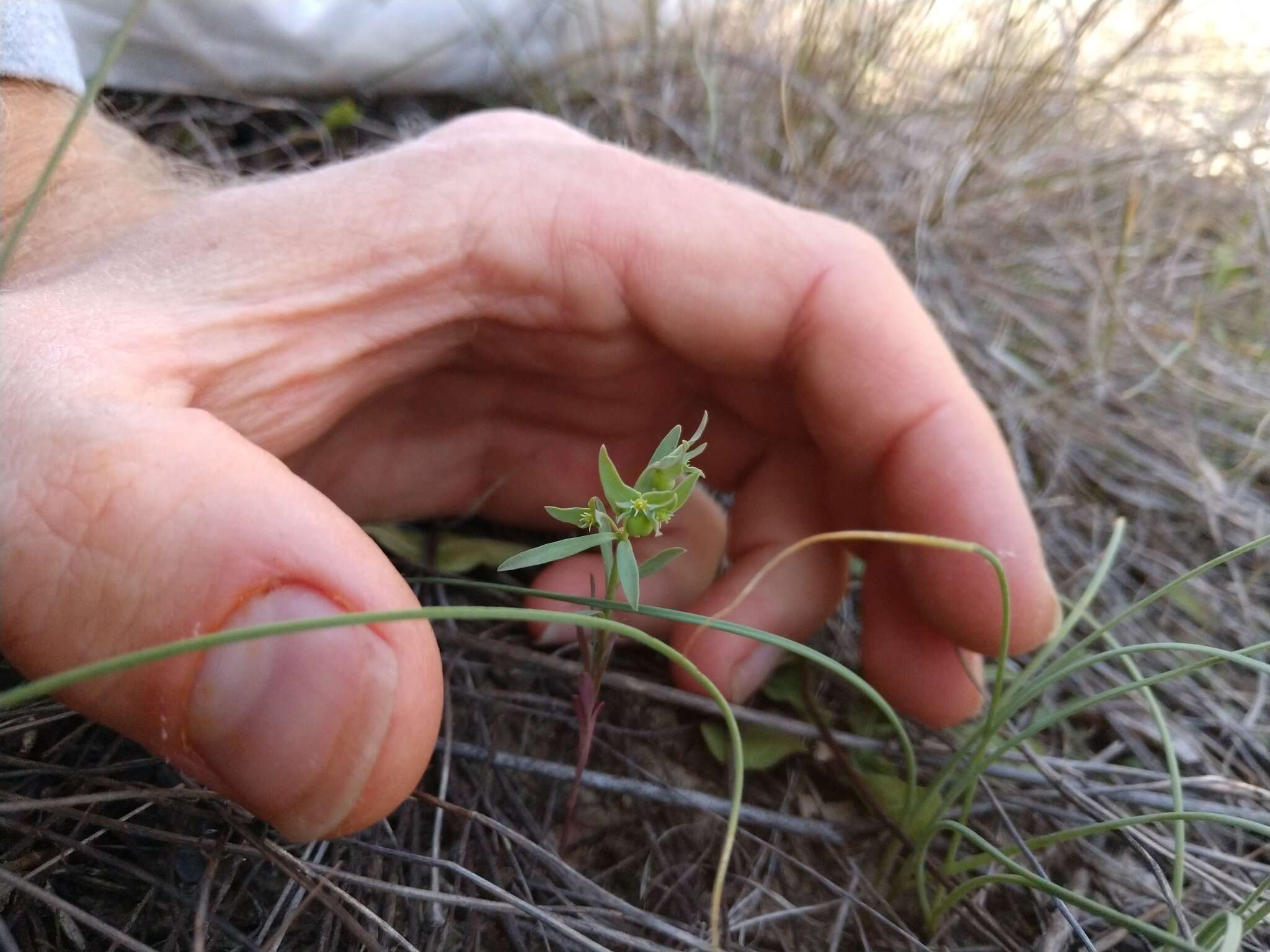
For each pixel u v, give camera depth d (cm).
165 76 17
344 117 17
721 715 10
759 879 9
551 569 11
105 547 6
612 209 10
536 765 10
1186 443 16
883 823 10
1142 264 19
